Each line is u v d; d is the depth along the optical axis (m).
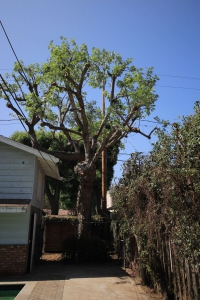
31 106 13.56
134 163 10.69
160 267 7.76
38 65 16.34
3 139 11.80
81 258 13.55
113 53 14.33
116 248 15.07
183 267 6.30
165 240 7.40
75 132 14.90
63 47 12.93
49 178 24.92
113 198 13.83
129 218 10.65
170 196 5.82
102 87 15.01
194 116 5.72
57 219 18.88
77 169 15.25
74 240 13.88
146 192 8.16
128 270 11.43
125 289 8.44
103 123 15.17
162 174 6.41
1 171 11.99
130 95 13.16
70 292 8.11
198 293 5.57
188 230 5.26
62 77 12.89
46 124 14.03
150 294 7.86
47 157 12.23
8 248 10.78
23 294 7.85
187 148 5.08
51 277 10.18
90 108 18.12
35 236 12.80
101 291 8.23
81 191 15.25
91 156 15.38
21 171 12.06
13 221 11.11
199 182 4.90
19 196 11.83
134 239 10.79
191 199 5.29
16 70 15.93
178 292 6.63
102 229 18.78
